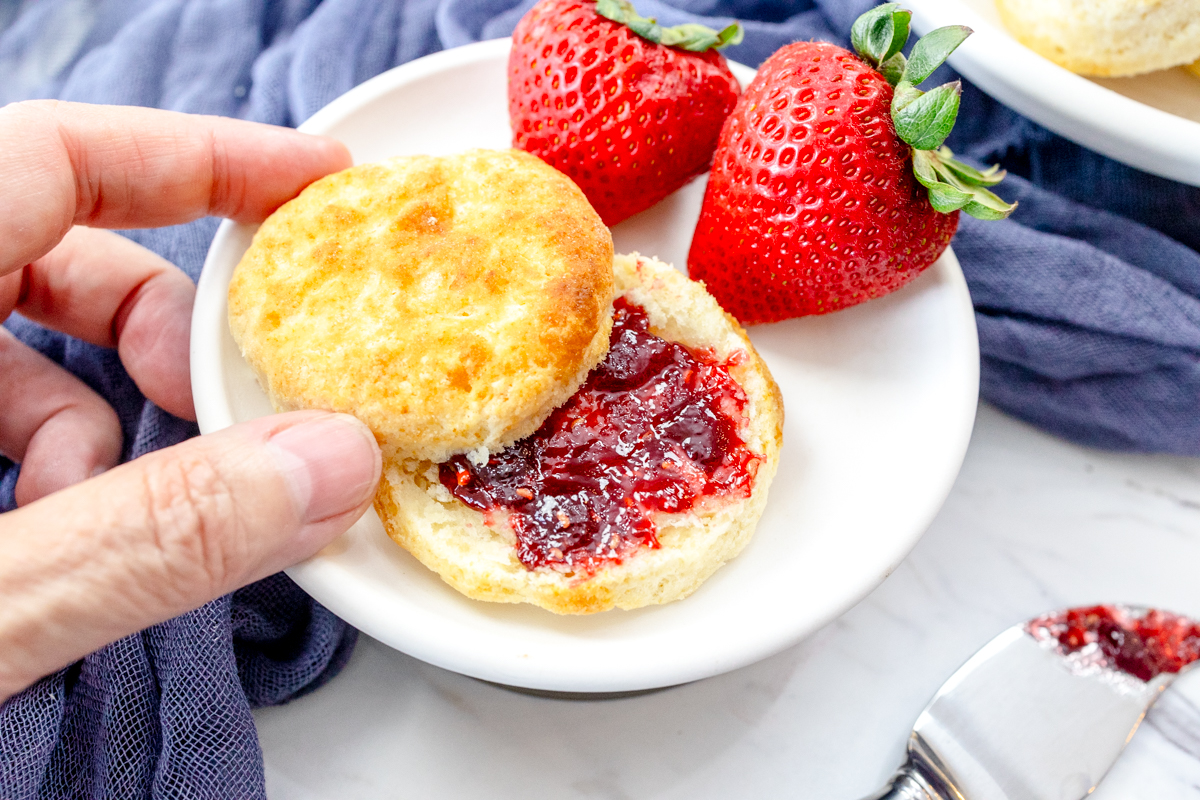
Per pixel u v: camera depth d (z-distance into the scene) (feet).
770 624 0.70
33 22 1.09
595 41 0.80
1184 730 0.80
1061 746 0.79
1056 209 0.92
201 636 0.75
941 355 0.81
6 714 0.71
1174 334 0.86
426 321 0.73
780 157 0.76
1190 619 0.83
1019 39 0.91
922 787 0.77
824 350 0.84
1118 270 0.87
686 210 0.89
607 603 0.71
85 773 0.76
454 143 0.90
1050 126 0.85
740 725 0.81
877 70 0.77
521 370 0.72
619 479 0.74
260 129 0.80
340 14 1.01
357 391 0.71
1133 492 0.91
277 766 0.79
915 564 0.87
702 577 0.74
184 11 1.03
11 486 0.85
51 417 0.83
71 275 0.83
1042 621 0.83
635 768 0.80
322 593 0.70
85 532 0.64
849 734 0.81
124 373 0.88
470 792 0.79
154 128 0.76
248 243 0.81
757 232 0.78
